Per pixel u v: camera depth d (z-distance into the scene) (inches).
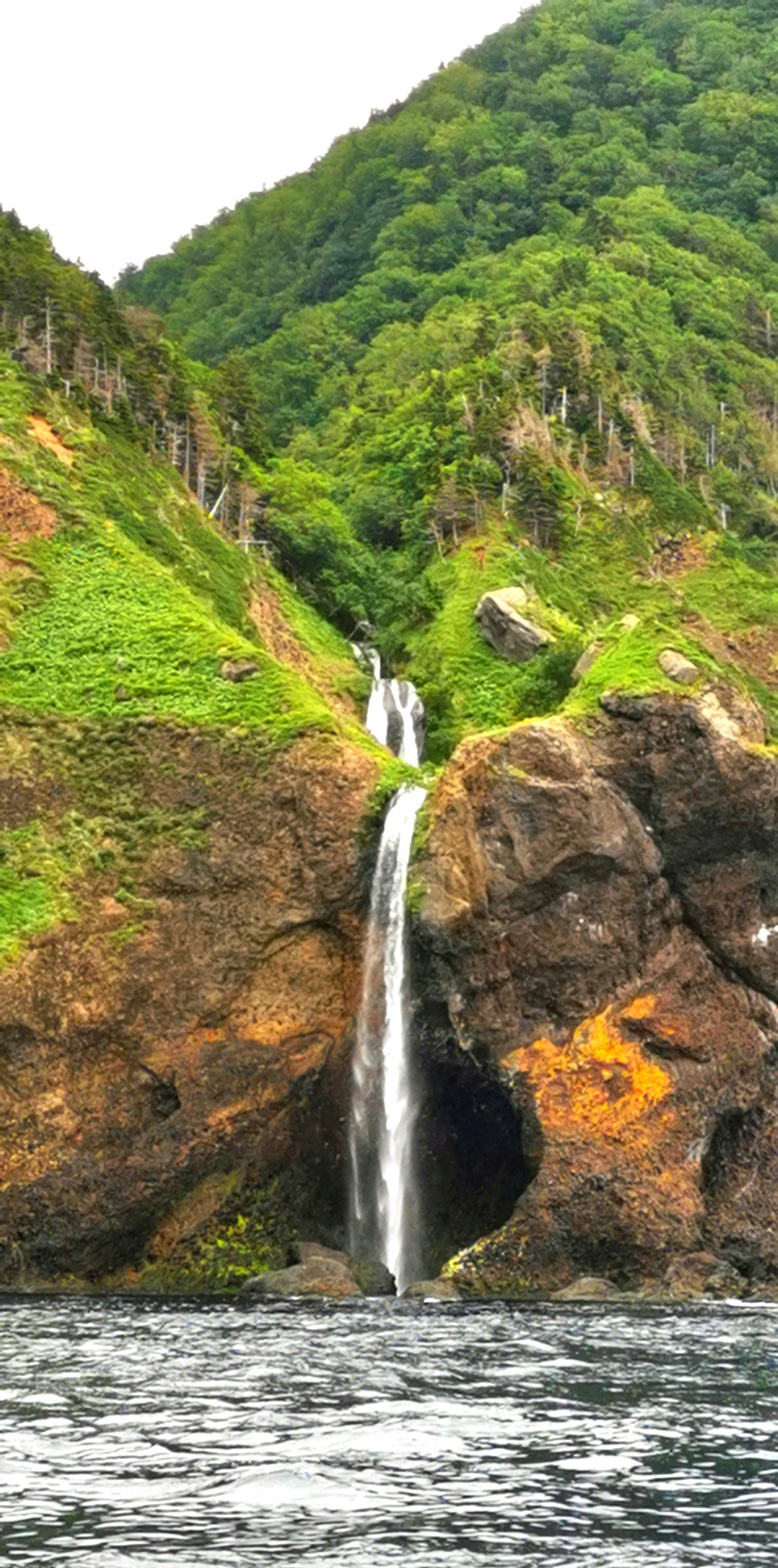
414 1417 1167.6
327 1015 2677.2
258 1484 964.0
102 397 4547.2
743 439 7431.1
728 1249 2438.5
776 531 6466.5
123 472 4023.1
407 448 6023.6
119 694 3024.1
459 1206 2571.4
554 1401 1248.8
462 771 2618.1
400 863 2704.2
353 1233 2635.3
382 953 2696.9
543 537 5177.2
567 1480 978.1
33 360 4335.6
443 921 2549.2
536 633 4355.3
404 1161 2608.3
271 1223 2573.8
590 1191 2401.6
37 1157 2516.0
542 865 2549.2
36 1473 989.2
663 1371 1416.1
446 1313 1969.7
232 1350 1558.8
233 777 2832.2
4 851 2822.3
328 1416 1171.9
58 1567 798.5
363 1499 932.6
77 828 2837.1
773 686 4768.7
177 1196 2559.1
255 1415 1175.6
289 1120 2620.6
